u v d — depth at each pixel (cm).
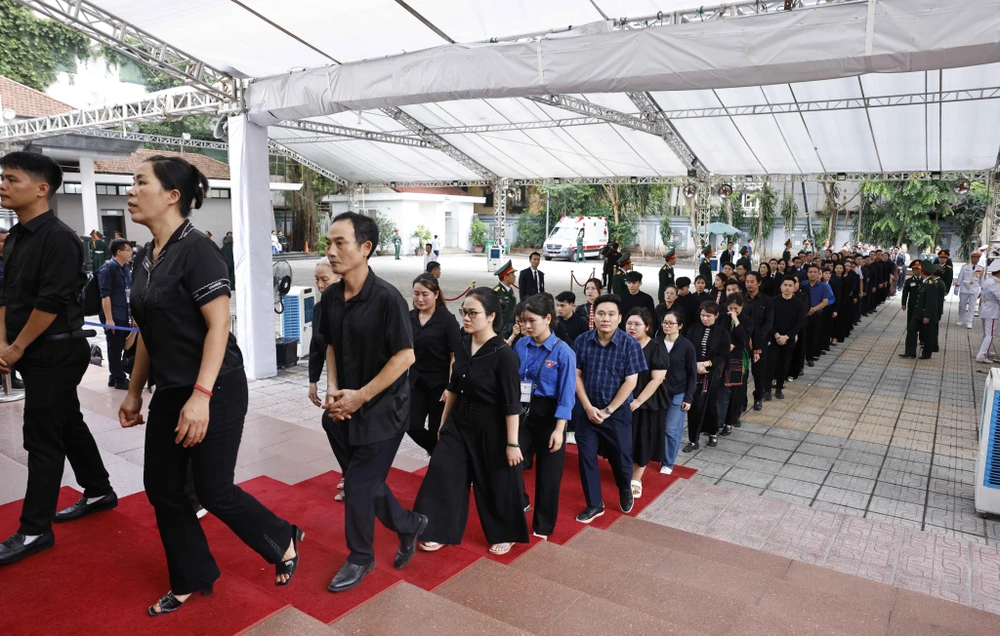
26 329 287
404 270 2725
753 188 2412
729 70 505
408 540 323
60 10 639
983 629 316
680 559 383
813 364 1057
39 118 1631
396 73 656
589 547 398
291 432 612
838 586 366
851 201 3528
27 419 298
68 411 306
